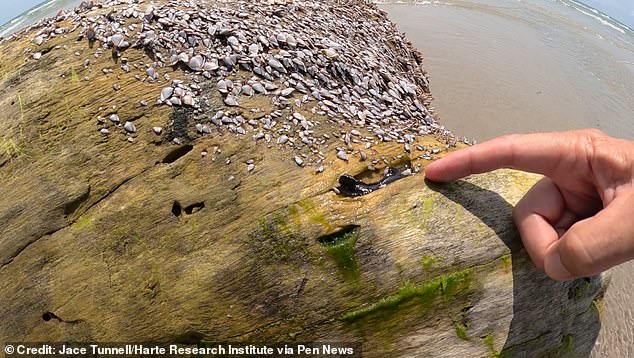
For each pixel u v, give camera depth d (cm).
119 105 30
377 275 27
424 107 40
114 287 27
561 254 23
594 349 42
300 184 28
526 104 62
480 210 28
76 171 29
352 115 32
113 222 28
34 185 30
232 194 28
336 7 45
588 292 30
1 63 34
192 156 29
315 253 27
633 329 43
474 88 63
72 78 31
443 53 69
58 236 29
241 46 32
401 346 27
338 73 35
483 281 27
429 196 28
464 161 27
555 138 25
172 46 31
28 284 28
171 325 27
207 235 27
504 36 76
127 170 29
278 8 38
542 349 30
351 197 28
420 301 27
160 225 28
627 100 68
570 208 26
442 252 27
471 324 28
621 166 23
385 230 27
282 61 33
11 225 29
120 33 32
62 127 30
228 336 27
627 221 21
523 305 28
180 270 27
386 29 49
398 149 30
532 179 30
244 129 29
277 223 27
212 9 35
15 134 31
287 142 29
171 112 29
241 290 26
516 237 28
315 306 27
